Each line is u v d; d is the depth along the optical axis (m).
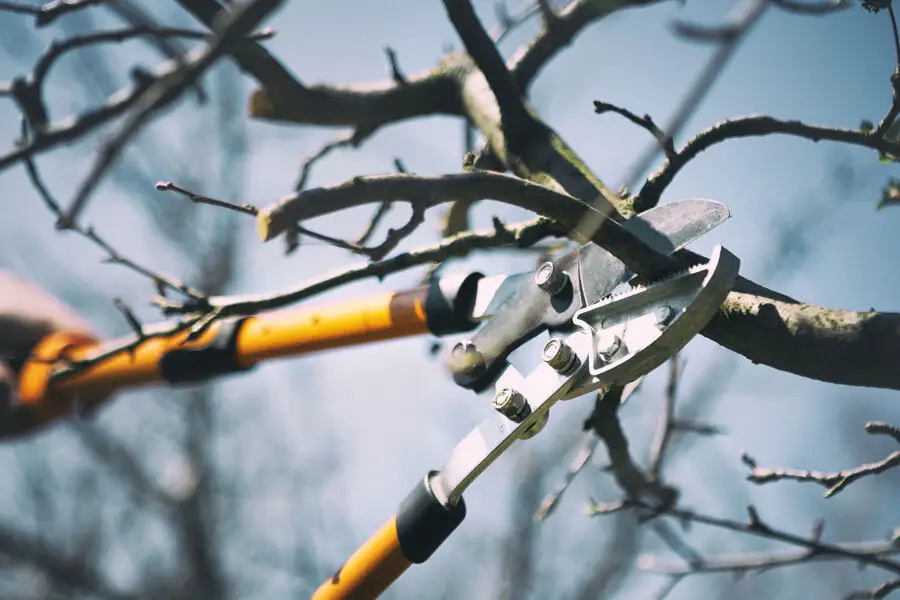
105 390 3.84
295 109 3.83
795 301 2.51
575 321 2.63
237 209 2.57
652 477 3.83
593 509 3.76
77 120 3.09
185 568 11.20
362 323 3.17
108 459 11.25
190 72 2.33
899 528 3.60
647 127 2.71
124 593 11.05
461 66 3.90
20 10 3.01
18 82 3.04
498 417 2.74
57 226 3.14
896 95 2.66
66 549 11.34
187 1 3.10
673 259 2.47
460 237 2.88
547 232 2.78
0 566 11.29
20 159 3.06
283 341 3.34
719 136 2.72
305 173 4.16
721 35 3.64
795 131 2.71
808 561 3.74
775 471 3.02
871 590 3.49
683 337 2.41
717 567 4.08
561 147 3.23
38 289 4.36
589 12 3.77
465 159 2.53
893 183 3.06
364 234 3.74
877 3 2.62
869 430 2.77
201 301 3.19
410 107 3.92
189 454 11.36
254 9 2.25
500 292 2.99
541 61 3.82
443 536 2.77
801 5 3.66
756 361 2.49
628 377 2.54
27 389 3.94
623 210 2.78
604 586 9.68
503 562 10.16
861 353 2.30
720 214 2.43
